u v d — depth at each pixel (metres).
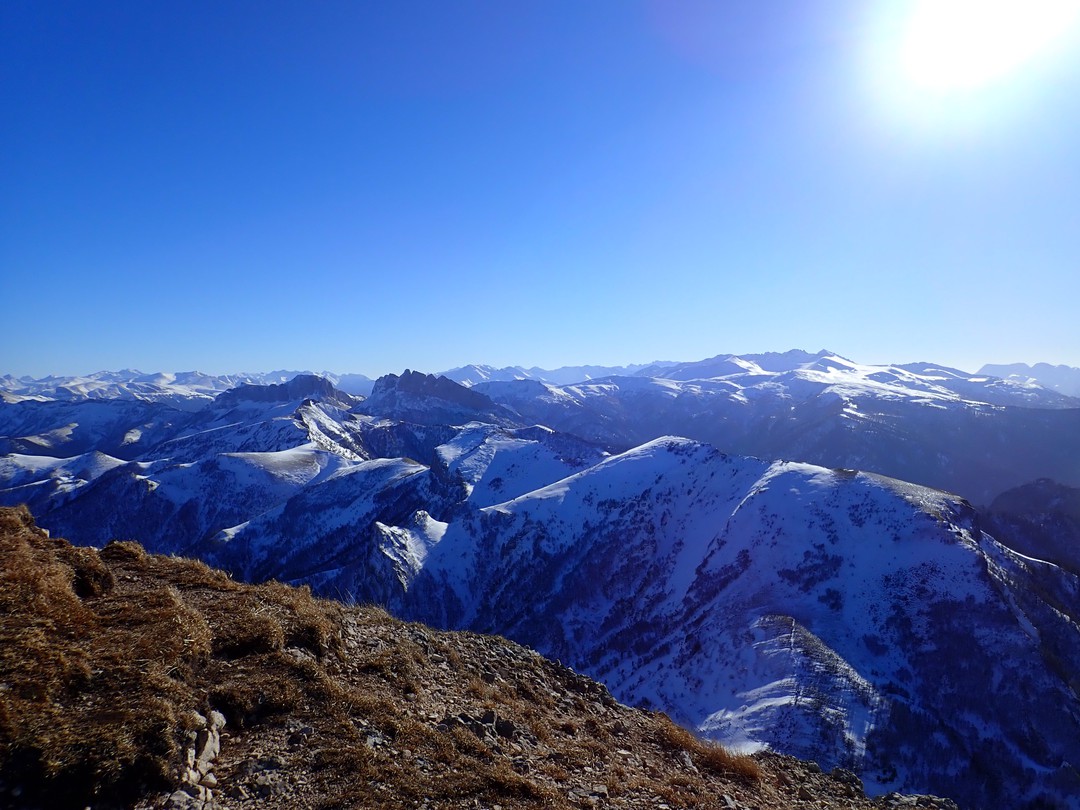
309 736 9.10
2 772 6.58
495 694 13.59
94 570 11.90
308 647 11.84
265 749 8.67
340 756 8.67
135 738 7.49
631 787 10.92
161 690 8.52
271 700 9.56
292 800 7.76
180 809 7.06
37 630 8.82
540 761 10.88
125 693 8.25
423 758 9.36
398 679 12.17
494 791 8.98
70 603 10.02
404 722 10.22
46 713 7.45
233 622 11.48
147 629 9.98
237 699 9.22
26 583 9.88
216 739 8.47
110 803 6.86
